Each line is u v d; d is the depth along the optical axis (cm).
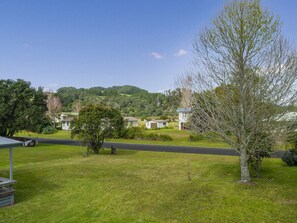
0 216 881
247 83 1099
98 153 2672
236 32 1114
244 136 1144
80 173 1525
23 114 3688
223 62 1155
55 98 7462
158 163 1888
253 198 959
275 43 1091
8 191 1003
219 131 1148
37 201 1034
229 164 1803
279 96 1075
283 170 1557
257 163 1377
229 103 1155
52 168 1664
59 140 4384
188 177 1342
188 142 3675
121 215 866
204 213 851
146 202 986
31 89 3922
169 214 859
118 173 1537
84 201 1023
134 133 4281
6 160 2266
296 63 1068
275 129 1112
